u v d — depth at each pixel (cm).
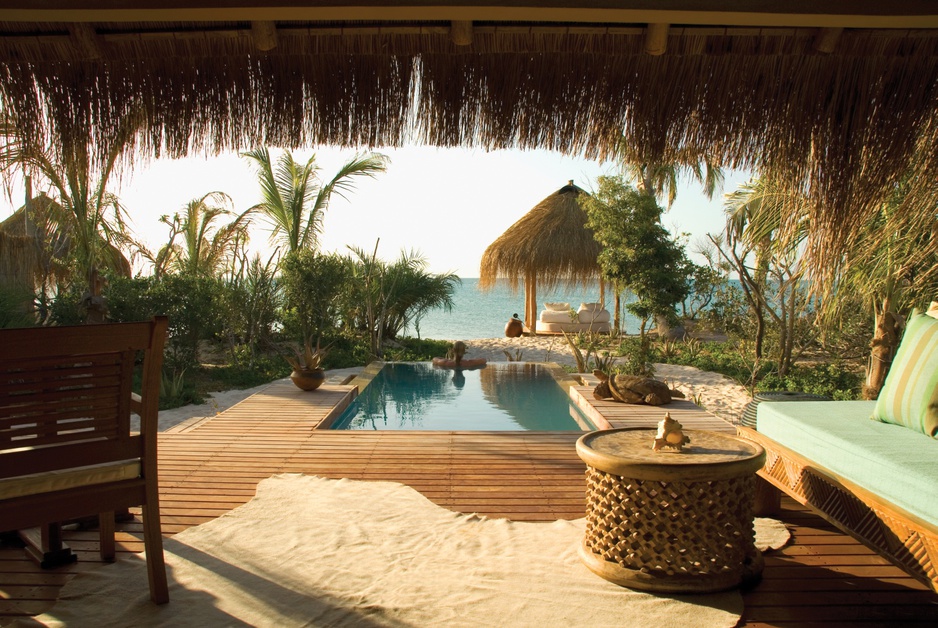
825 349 981
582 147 237
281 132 237
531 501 312
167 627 195
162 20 204
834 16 198
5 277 834
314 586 222
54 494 189
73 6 196
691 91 229
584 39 221
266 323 1010
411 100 233
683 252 1001
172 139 239
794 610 210
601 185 1002
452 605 209
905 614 207
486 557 245
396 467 367
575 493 324
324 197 1081
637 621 200
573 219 1579
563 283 1591
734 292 1060
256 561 241
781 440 274
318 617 202
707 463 213
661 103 229
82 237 749
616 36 220
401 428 569
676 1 197
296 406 563
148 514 206
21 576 230
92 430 197
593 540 237
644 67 227
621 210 993
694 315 1135
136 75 235
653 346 1117
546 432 454
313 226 1091
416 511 294
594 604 210
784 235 261
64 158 243
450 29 219
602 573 226
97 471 196
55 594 217
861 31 217
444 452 400
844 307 709
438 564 239
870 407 286
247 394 761
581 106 231
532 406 673
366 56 229
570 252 1537
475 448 409
